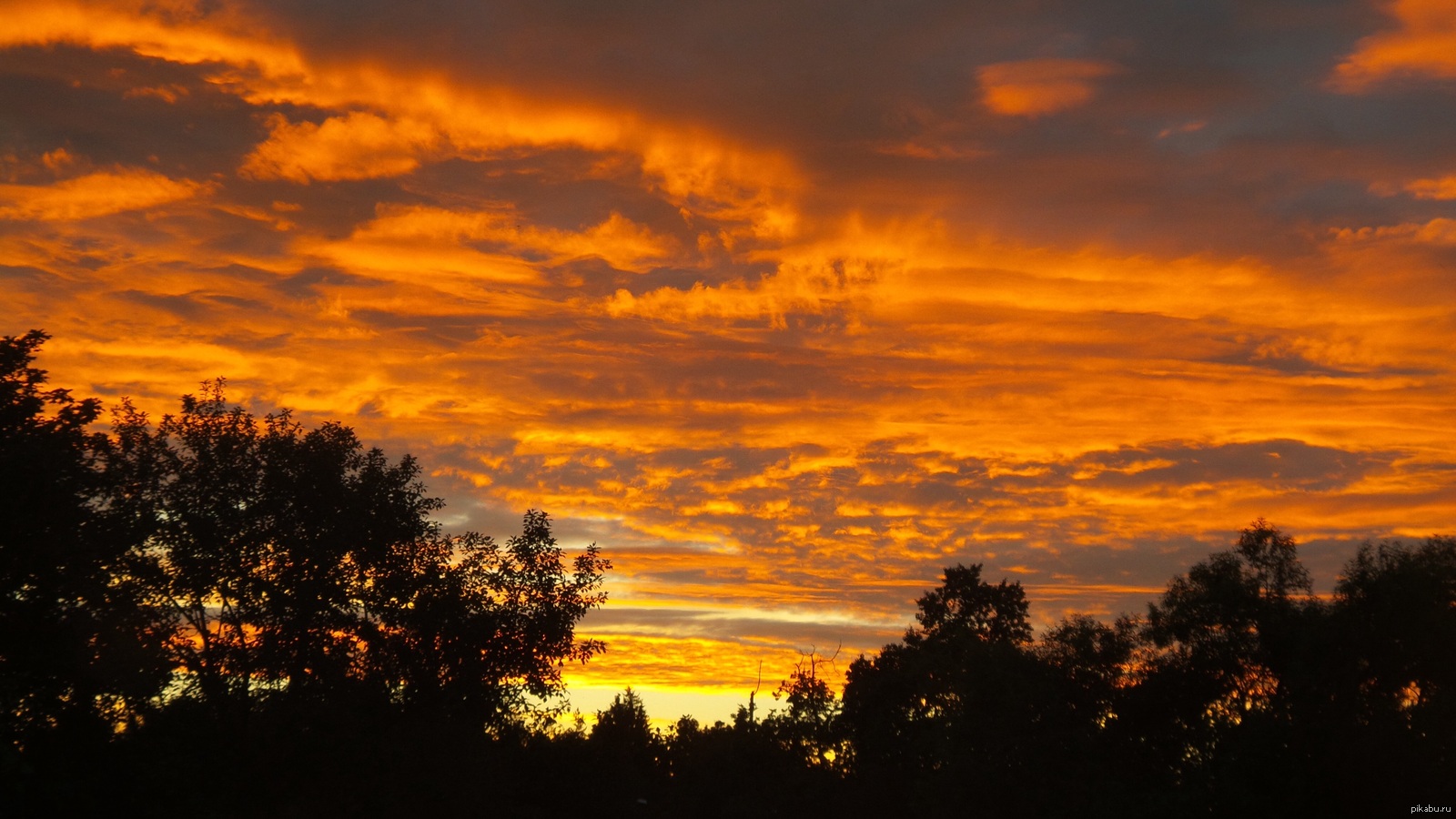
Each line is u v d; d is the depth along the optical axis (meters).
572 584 37.97
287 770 30.16
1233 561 29.94
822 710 62.09
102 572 27.58
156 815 26.78
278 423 35.16
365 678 33.69
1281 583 29.48
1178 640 30.27
